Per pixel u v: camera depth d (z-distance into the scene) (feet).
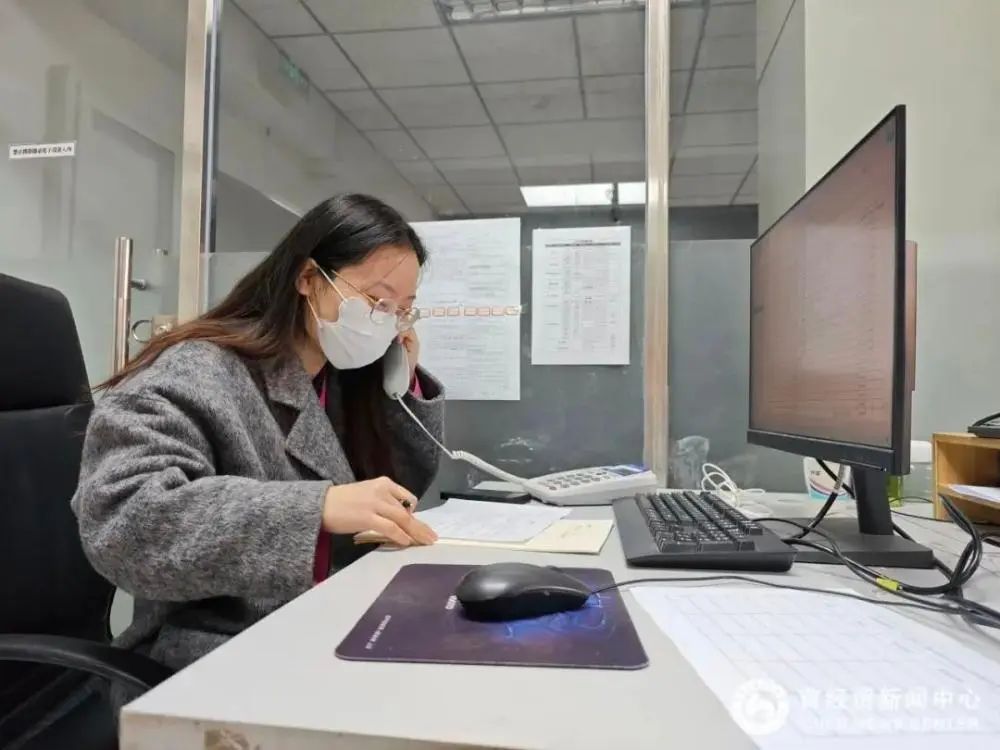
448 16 8.06
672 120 4.91
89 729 2.41
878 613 1.52
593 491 3.59
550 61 8.99
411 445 3.60
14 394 2.80
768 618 1.47
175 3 5.55
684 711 0.99
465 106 10.44
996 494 2.91
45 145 5.79
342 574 1.87
